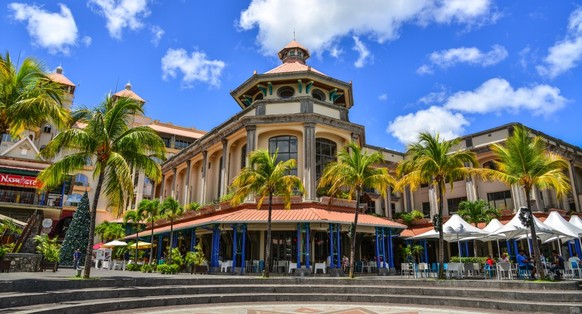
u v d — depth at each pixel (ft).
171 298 48.14
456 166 68.18
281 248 90.17
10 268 65.16
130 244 118.62
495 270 75.00
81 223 109.81
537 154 63.21
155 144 57.98
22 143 133.90
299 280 61.93
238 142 109.60
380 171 74.23
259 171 73.41
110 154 56.18
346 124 101.50
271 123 96.58
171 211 99.40
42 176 55.62
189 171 132.16
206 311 43.96
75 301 42.39
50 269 75.25
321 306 49.62
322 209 88.94
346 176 72.64
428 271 85.92
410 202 141.28
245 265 85.30
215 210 99.71
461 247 124.77
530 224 60.23
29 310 34.71
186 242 120.37
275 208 89.15
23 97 48.65
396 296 53.16
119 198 56.13
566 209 127.85
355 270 90.53
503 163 67.31
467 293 51.80
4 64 48.55
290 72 104.78
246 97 115.96
